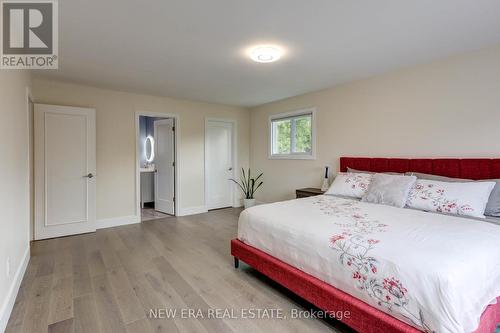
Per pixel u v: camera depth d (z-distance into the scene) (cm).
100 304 204
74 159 381
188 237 371
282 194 515
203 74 347
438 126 300
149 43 253
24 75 283
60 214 372
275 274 215
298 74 349
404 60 300
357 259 159
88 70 328
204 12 199
